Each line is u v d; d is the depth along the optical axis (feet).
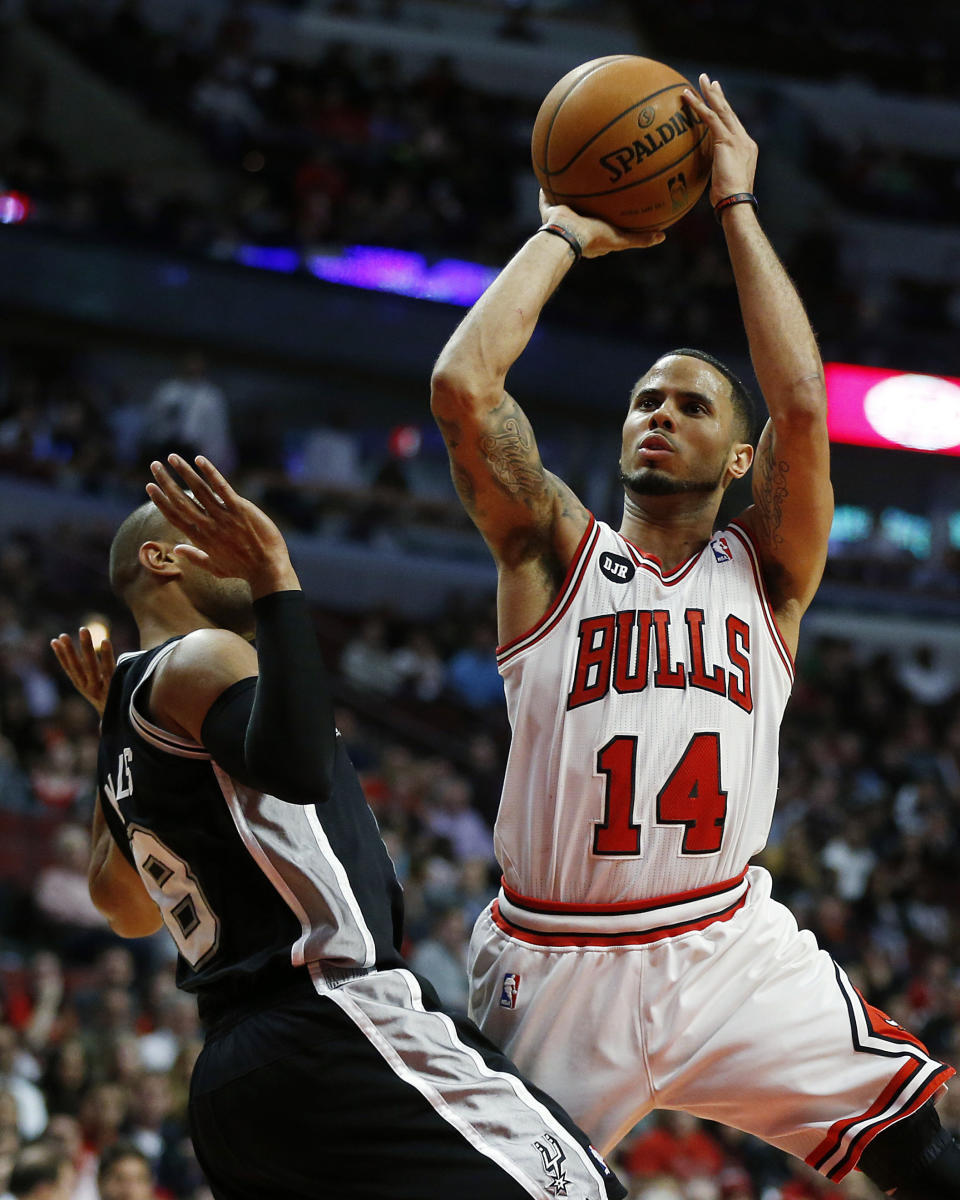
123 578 11.21
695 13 94.73
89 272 66.23
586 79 11.44
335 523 66.95
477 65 89.35
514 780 11.01
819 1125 10.72
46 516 59.72
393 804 42.24
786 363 11.09
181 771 10.13
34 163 66.49
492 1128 9.52
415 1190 9.42
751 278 11.28
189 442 59.57
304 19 86.53
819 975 11.05
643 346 73.87
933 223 91.15
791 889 42.88
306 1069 9.56
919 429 76.23
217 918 10.05
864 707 61.82
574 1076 10.73
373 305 70.74
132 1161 18.93
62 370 69.62
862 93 95.25
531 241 11.11
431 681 56.18
